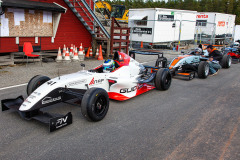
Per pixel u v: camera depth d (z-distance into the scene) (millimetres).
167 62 9344
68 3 12438
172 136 4035
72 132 4082
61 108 5246
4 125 4266
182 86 7738
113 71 5816
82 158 3273
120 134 4055
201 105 5785
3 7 9125
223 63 11672
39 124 4367
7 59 9969
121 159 3279
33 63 10625
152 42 17516
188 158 3357
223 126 4520
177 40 20297
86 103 4242
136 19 17906
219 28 24828
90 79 5098
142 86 6801
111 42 13031
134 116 4918
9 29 9828
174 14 19000
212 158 3381
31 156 3289
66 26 12648
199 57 9578
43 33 11336
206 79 9016
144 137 3965
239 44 14844
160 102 5938
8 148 3488
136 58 13867
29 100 4191
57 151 3443
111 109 5309
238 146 3746
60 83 4488
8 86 6797
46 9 10531
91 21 13289
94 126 4359
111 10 35781
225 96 6648
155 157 3355
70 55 12117
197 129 4352
